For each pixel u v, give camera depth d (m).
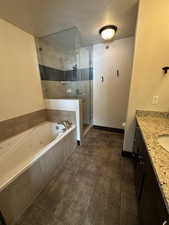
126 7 1.43
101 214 1.13
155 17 1.31
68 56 2.45
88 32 2.11
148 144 0.90
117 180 1.53
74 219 1.10
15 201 1.07
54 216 1.13
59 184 1.48
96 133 2.98
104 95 2.96
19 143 1.83
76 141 2.37
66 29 1.95
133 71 1.56
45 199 1.29
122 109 2.87
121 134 2.91
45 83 2.51
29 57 2.07
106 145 2.40
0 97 1.64
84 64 2.80
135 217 1.10
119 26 1.91
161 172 0.61
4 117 1.71
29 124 2.18
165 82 1.47
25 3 1.29
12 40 1.75
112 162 1.88
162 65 1.43
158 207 0.57
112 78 2.75
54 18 1.62
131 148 1.93
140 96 1.62
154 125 1.30
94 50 2.74
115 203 1.23
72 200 1.28
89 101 3.12
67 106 2.36
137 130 1.52
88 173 1.66
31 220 1.10
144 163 0.98
